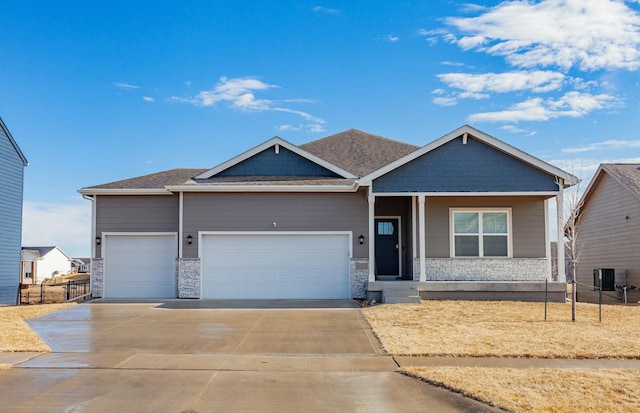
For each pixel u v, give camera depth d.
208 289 19.30
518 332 12.43
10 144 24.19
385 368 9.45
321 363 9.83
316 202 19.47
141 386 8.40
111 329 13.12
